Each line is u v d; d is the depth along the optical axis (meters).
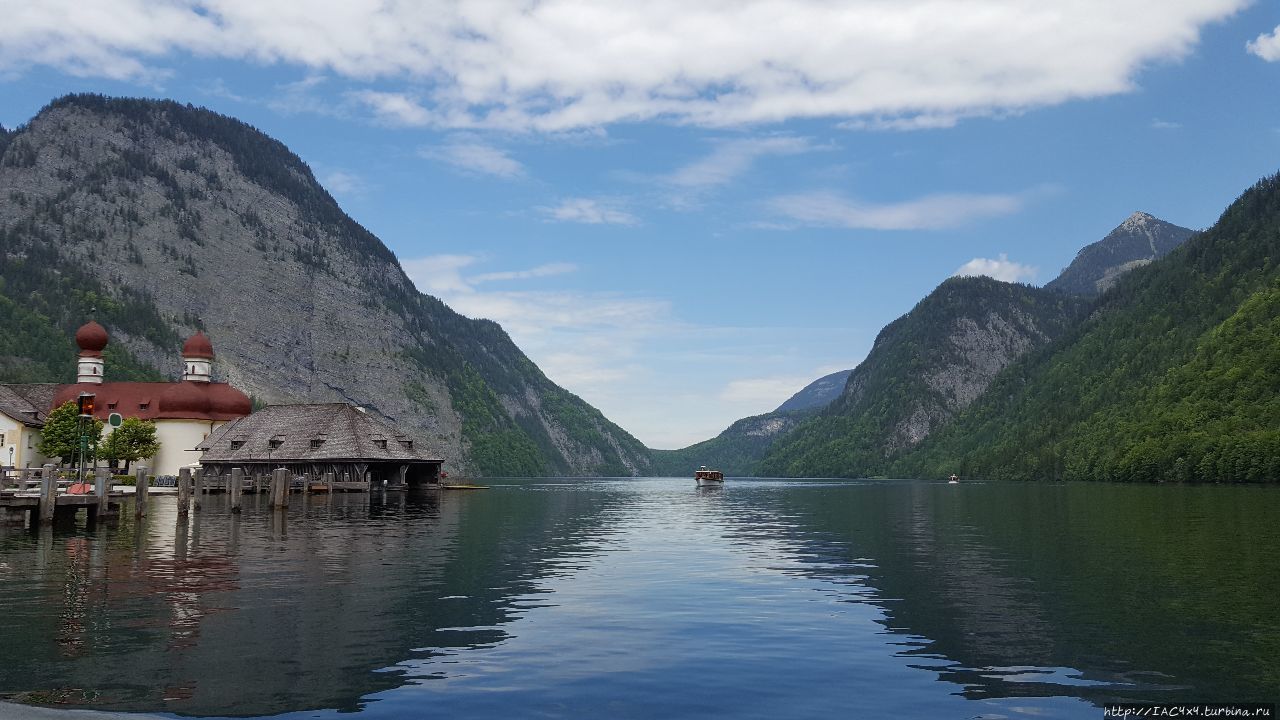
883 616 22.52
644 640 19.59
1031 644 19.28
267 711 14.36
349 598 24.81
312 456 111.56
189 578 28.38
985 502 93.38
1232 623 21.41
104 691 15.30
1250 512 65.44
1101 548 39.03
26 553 35.34
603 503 93.81
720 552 38.72
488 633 20.22
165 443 131.00
